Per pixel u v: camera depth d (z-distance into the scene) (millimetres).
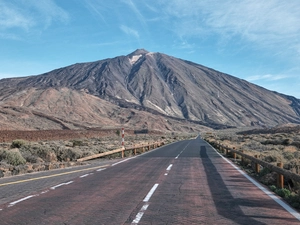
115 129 115875
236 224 7359
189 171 17453
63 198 10211
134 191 11422
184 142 64938
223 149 34312
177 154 31078
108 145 40906
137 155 30188
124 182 13500
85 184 12984
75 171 17531
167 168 18891
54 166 19469
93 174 16188
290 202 9664
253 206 9164
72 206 9117
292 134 73625
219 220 7691
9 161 18781
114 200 9914
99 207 8992
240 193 11125
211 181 13859
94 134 82188
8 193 11055
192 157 27391
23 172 17062
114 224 7340
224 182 13594
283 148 33406
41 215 8133
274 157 18922
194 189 11859
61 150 24719
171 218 7855
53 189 11836
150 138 76000
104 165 20828
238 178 14836
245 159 21156
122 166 20094
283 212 8484
